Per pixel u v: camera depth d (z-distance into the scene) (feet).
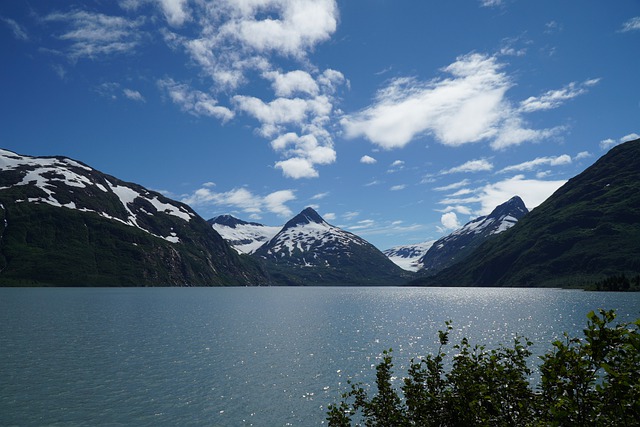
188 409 139.23
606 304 513.45
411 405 56.08
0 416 132.77
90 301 591.37
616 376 33.14
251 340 270.05
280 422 129.08
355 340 268.82
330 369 189.78
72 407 140.77
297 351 231.91
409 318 409.90
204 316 426.51
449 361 199.31
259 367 194.08
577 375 36.63
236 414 135.23
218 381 170.19
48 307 487.61
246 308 537.65
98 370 187.52
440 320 387.14
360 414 130.62
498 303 589.32
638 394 32.58
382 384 58.65
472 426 48.91
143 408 140.15
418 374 57.52
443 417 52.54
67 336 281.13
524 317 397.60
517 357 51.49
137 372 184.44
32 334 288.30
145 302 600.80
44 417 132.26
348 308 549.54
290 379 173.27
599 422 34.96
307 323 369.91
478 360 53.72
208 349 237.45
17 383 166.61
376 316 433.48
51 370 186.80
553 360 38.40
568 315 409.08
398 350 232.32
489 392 49.24
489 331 303.07
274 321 386.32
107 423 128.16
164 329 323.78
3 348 236.22
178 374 180.96
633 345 32.60
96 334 291.58
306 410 138.21
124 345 249.34
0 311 436.35
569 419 36.42
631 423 32.96
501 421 47.75
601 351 35.12
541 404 44.37
